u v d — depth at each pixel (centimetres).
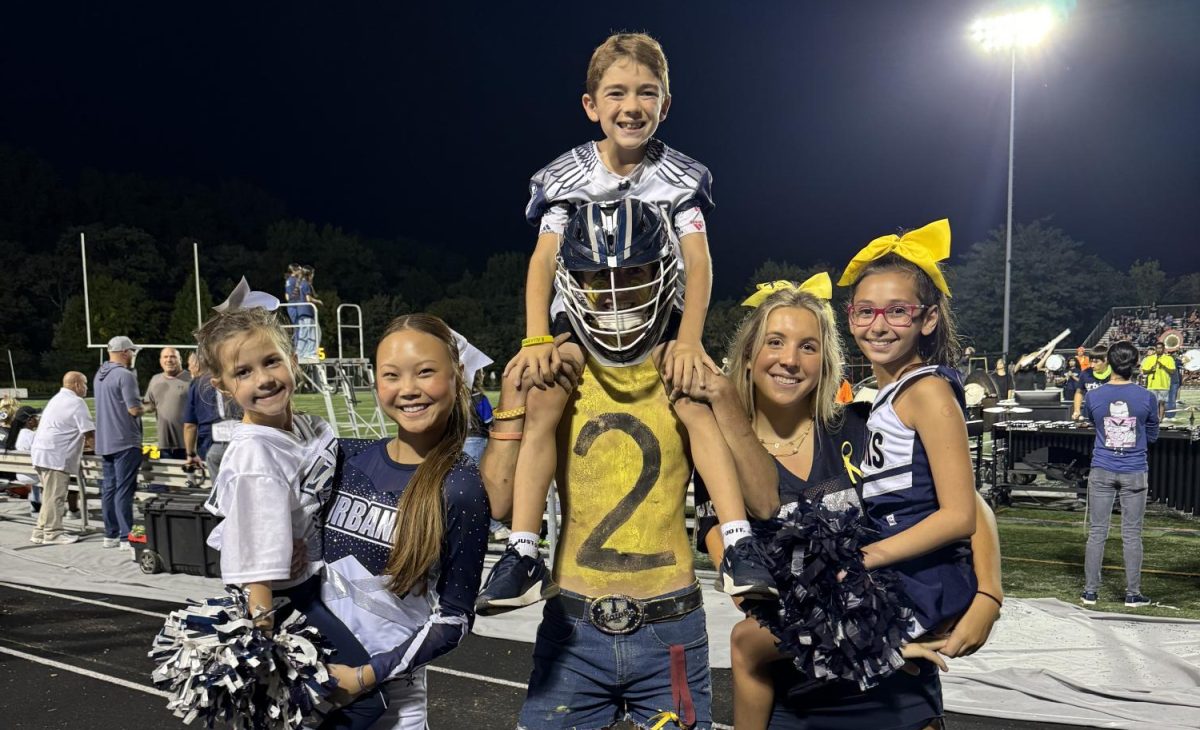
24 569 814
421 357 229
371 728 229
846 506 246
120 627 638
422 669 239
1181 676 506
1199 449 963
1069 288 5494
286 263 7688
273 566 217
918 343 259
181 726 460
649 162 265
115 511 889
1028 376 1758
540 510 242
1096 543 656
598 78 259
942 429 230
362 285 7900
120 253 6850
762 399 261
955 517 225
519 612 664
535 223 278
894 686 237
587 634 244
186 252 7219
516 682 523
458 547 227
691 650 246
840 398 827
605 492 248
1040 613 624
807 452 254
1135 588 657
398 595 226
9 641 608
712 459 237
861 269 262
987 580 237
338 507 235
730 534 231
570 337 252
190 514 767
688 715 241
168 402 1000
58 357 5475
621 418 248
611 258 231
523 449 242
